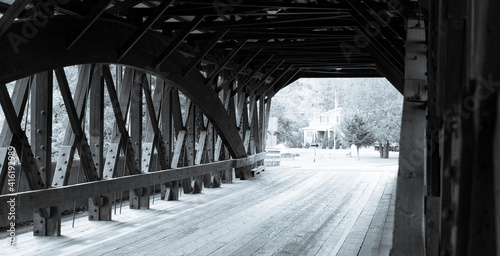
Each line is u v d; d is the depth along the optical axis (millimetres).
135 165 8172
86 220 7609
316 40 11555
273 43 11266
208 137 11977
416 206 2377
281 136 54875
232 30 9562
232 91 12602
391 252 2260
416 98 2994
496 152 773
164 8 7008
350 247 5941
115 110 7566
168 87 9586
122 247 5871
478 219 863
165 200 9930
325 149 41969
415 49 3682
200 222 7598
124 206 9180
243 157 13406
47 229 6379
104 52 6746
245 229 7086
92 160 6859
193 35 10367
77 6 5996
